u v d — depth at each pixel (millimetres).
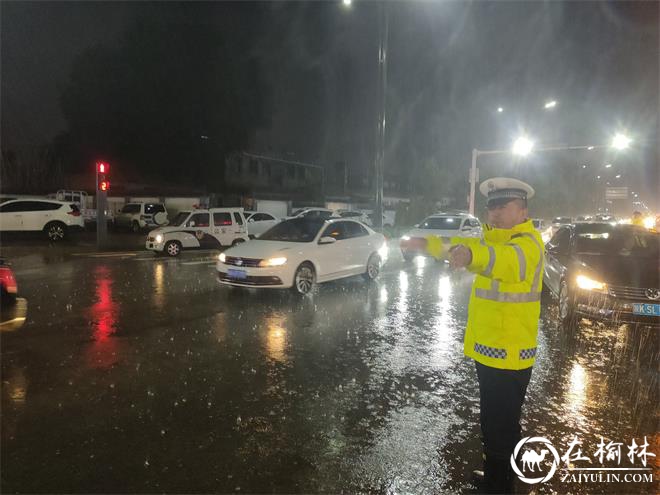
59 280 11055
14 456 3520
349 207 47562
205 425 4035
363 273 11172
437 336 6836
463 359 5855
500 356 2955
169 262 14695
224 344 6270
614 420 4316
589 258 7762
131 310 8078
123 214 29438
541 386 5078
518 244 2805
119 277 11586
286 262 9164
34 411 4246
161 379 5031
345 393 4766
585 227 8797
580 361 5879
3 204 20531
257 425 4055
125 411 4273
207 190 37875
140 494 3100
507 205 2973
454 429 4062
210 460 3506
